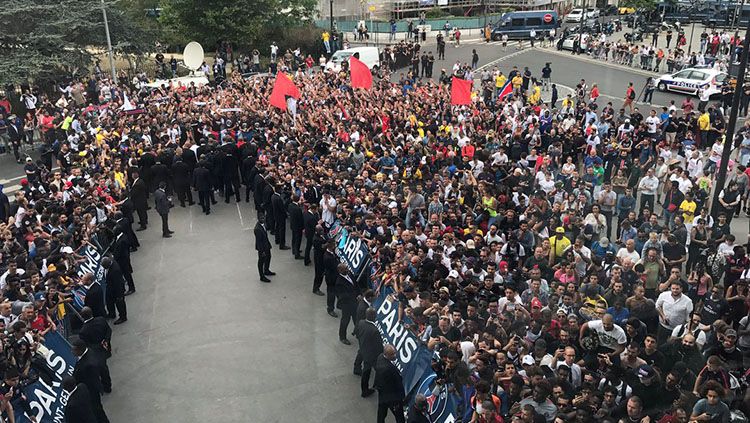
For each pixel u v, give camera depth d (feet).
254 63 147.02
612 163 57.82
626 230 42.63
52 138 84.79
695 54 127.03
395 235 44.11
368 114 79.87
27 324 33.83
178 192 67.67
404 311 35.42
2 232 44.96
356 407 34.68
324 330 42.78
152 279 51.37
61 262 41.32
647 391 26.58
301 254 55.72
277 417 33.94
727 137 44.47
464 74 118.83
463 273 38.65
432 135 72.64
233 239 59.67
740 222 50.29
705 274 38.60
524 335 32.65
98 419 32.86
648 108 99.04
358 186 53.11
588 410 26.00
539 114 80.74
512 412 26.66
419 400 30.30
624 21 197.57
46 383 32.86
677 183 46.96
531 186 53.57
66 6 114.62
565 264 38.55
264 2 154.51
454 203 48.67
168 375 37.99
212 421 33.76
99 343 35.68
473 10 210.38
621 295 34.60
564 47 155.43
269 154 66.33
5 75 99.60
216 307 46.34
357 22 198.29
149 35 136.77
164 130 75.41
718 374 26.89
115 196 58.29
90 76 122.42
